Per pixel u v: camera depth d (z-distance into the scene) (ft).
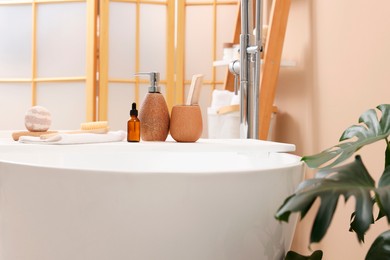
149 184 2.43
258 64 4.59
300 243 6.08
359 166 2.37
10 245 2.84
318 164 2.76
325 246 5.31
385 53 4.12
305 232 5.89
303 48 6.25
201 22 9.93
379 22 4.24
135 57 9.94
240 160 3.95
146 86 10.00
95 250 2.54
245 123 4.65
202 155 4.09
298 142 6.40
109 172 2.44
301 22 6.31
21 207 2.72
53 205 2.58
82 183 2.48
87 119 9.90
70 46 10.05
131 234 2.48
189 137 3.96
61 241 2.60
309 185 2.26
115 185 2.44
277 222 2.73
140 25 9.93
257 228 2.64
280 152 3.73
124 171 2.43
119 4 9.87
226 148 3.51
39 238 2.67
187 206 2.46
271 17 6.41
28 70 10.25
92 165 4.10
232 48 8.02
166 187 2.43
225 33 9.84
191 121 3.95
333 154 2.81
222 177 2.48
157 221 2.46
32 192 2.64
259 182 2.59
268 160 3.79
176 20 9.96
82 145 3.52
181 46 9.91
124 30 9.90
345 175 2.30
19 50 10.25
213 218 2.50
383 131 3.03
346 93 4.95
